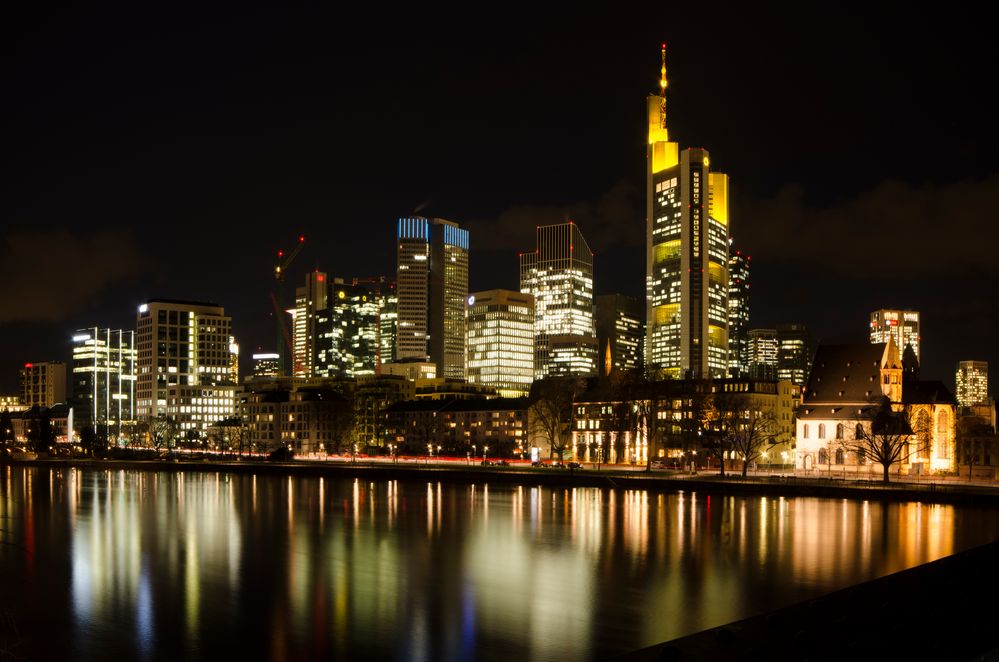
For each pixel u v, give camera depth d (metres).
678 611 76.44
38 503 174.25
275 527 133.38
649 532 124.06
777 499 171.12
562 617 74.94
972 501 153.12
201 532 128.12
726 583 88.06
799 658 32.16
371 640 68.12
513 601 80.62
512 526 131.88
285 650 65.75
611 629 70.88
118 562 102.94
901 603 40.66
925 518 137.62
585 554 105.88
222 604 80.38
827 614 38.31
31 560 104.12
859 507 155.00
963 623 39.12
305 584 89.19
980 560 50.41
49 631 71.50
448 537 120.88
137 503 173.62
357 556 106.12
